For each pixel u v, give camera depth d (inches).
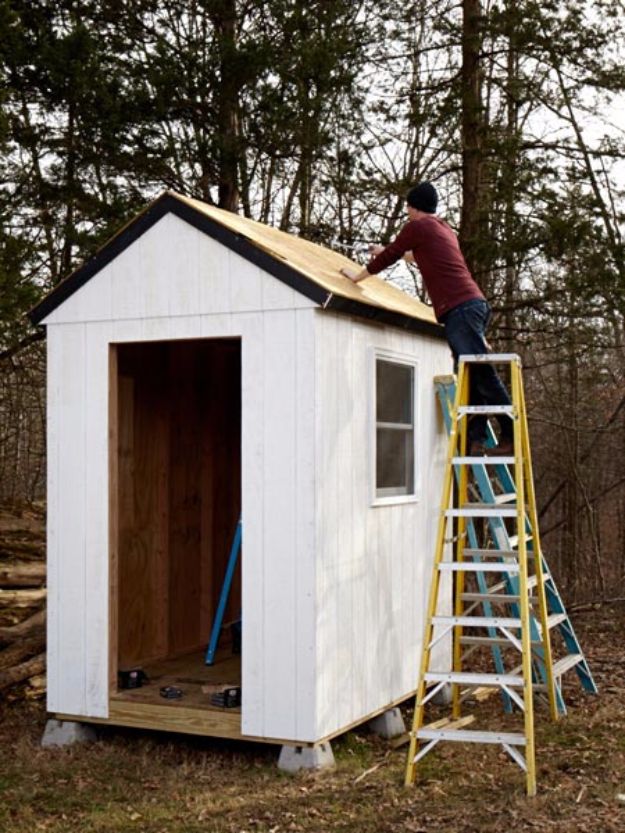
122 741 341.1
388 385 358.9
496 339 590.6
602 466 754.8
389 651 350.9
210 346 411.8
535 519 338.6
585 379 692.7
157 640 384.2
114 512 339.3
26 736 348.8
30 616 409.7
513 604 377.1
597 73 556.1
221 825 280.8
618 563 763.4
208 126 562.3
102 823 284.0
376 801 291.4
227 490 423.8
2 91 481.4
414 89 580.1
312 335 314.3
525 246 539.2
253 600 317.7
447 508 316.8
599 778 300.8
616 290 531.8
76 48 518.9
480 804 287.1
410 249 339.3
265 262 318.0
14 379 772.0
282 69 554.9
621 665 437.4
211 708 323.0
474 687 404.8
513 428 317.4
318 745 313.3
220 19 570.9
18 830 282.0
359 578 334.3
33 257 502.9
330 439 320.8
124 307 335.6
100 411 338.3
